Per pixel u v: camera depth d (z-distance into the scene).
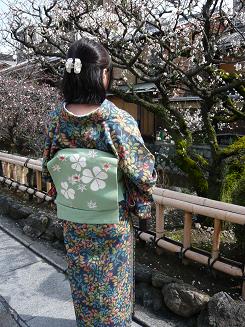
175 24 3.65
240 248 2.71
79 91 1.51
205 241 3.14
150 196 1.65
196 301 2.07
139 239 2.96
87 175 1.52
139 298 2.40
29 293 2.61
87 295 1.72
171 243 2.64
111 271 1.67
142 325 2.17
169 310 2.22
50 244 3.40
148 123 11.51
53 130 1.68
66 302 2.49
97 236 1.62
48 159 1.78
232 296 2.24
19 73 10.23
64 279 2.80
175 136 3.97
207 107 3.61
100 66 1.49
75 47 1.50
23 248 3.38
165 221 3.68
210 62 3.04
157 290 2.35
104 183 1.52
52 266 3.01
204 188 3.76
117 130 1.51
